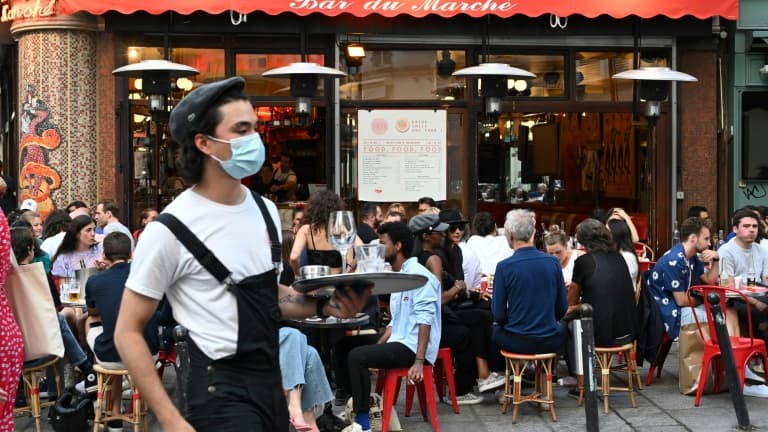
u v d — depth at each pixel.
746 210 9.67
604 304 8.50
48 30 13.72
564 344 8.98
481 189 14.45
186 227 3.47
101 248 10.51
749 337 9.22
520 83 14.42
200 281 3.49
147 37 14.00
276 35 14.05
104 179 14.09
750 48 14.66
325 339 8.77
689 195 14.73
